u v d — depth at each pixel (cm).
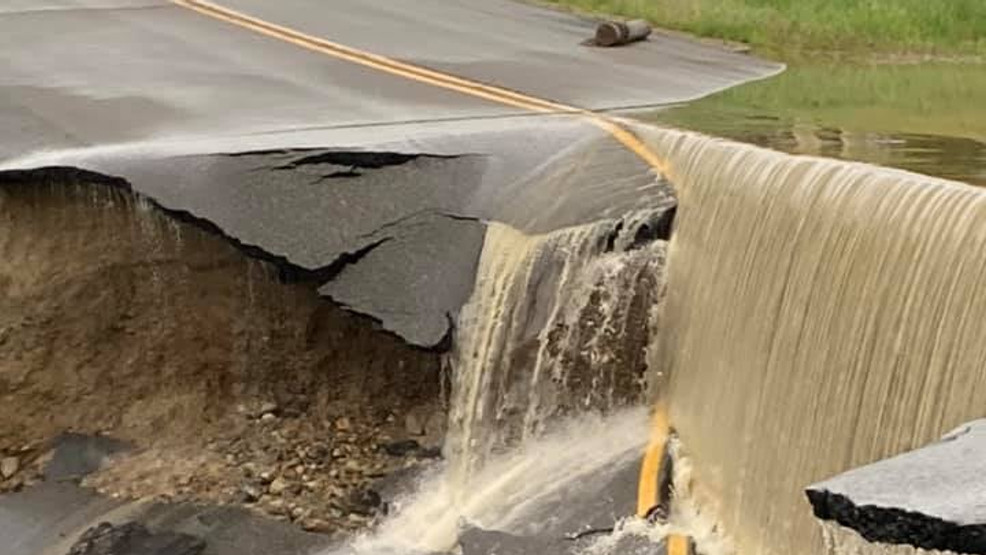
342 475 1068
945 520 434
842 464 825
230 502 1048
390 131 1205
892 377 796
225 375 1127
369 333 1116
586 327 1022
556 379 1028
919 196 812
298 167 1118
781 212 915
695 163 1034
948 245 778
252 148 1140
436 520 1007
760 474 891
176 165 1117
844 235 854
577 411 1026
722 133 1153
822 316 857
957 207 784
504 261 1049
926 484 459
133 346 1122
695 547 893
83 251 1115
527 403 1032
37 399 1106
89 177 1105
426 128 1214
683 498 937
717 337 955
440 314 1033
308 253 1066
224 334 1123
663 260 1014
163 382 1124
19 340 1104
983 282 747
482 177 1118
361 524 1019
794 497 858
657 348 1012
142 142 1182
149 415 1116
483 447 1042
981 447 485
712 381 954
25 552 1012
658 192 1041
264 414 1119
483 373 1045
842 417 830
